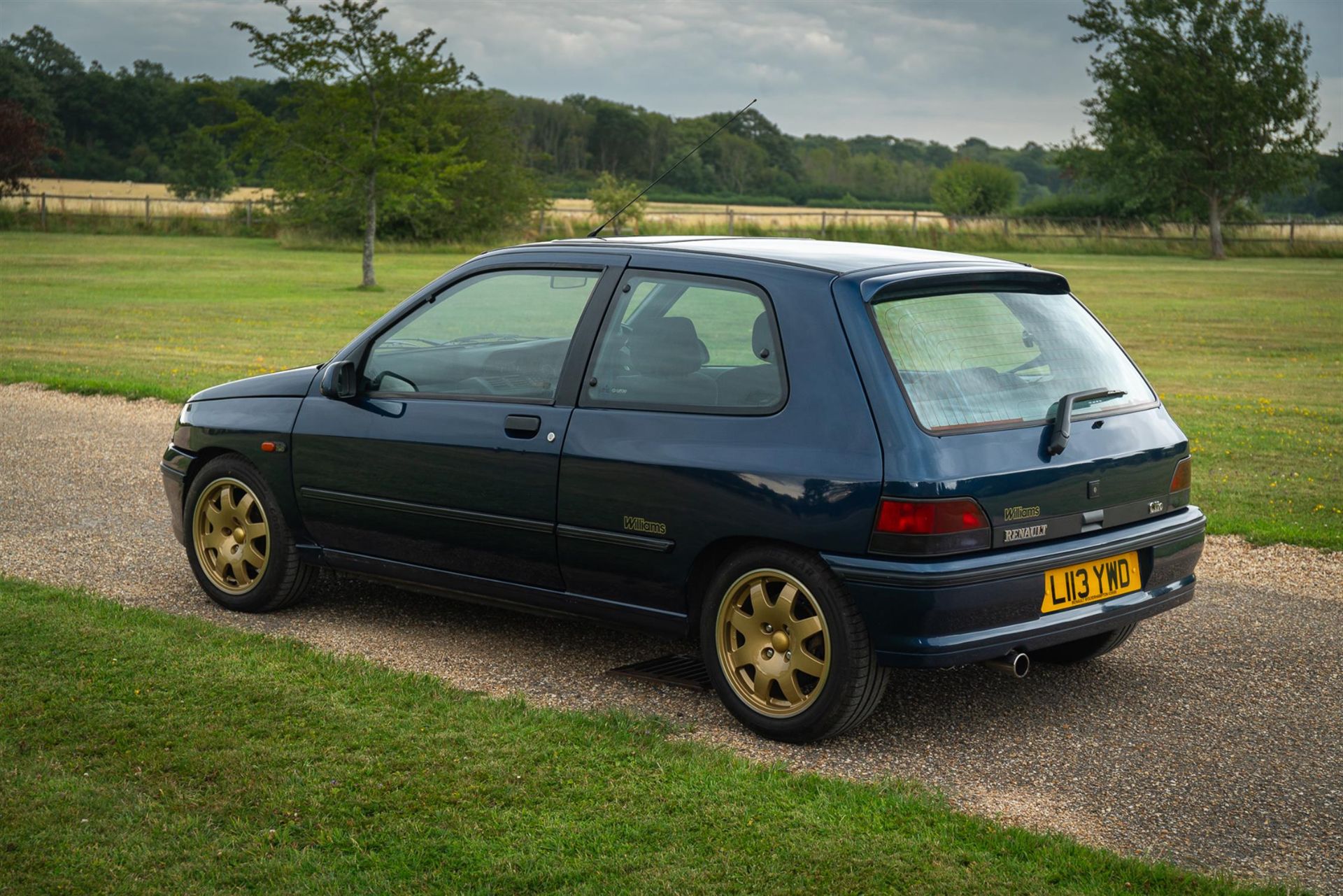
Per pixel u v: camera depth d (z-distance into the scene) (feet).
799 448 13.23
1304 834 11.75
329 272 107.45
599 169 387.55
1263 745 14.02
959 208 240.73
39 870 10.51
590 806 11.78
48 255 118.73
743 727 14.24
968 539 12.90
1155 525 14.90
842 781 12.48
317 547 17.81
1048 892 10.31
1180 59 171.32
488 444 15.51
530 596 15.84
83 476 27.76
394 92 96.63
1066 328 15.10
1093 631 14.15
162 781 12.19
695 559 14.10
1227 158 167.22
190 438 18.90
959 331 13.99
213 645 16.26
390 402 16.74
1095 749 13.84
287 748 12.98
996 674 16.44
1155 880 10.54
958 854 10.93
